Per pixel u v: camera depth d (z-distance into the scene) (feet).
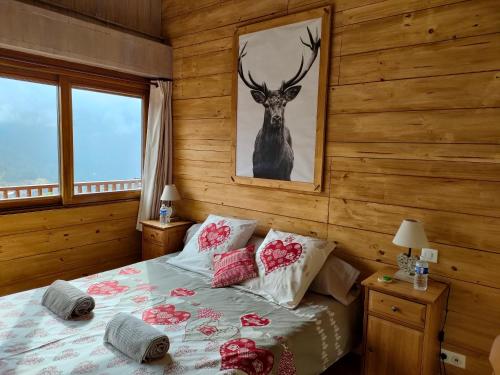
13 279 9.76
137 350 5.40
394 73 7.70
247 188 10.59
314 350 6.72
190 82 11.89
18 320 6.53
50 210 10.36
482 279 6.88
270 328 6.48
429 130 7.33
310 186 9.07
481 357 6.96
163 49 12.07
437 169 7.28
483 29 6.62
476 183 6.85
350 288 8.05
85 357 5.48
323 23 8.54
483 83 6.67
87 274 11.39
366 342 7.25
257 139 10.09
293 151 9.34
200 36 11.45
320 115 8.75
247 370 5.39
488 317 6.85
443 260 7.29
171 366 5.30
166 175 12.57
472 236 6.95
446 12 7.00
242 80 10.28
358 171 8.36
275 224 10.00
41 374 5.05
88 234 11.32
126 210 12.31
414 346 6.61
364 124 8.20
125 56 11.06
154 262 9.96
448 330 7.28
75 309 6.66
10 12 8.62
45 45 9.29
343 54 8.39
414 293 6.63
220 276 8.37
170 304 7.36
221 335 6.20
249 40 10.02
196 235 10.21
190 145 12.10
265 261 8.36
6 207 9.65
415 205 7.61
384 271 7.77
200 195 11.95
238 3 10.37
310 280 7.81
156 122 12.30
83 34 10.03
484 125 6.70
